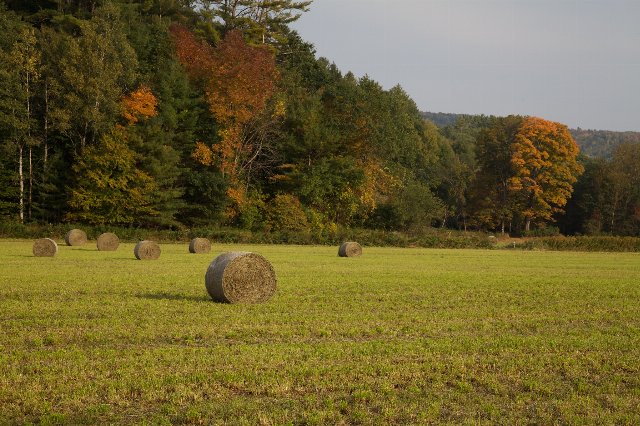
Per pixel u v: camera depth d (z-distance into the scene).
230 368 10.66
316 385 9.83
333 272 29.67
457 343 12.99
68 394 9.25
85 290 20.53
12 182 64.25
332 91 90.12
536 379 10.42
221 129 72.38
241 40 77.69
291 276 27.17
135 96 67.12
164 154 65.62
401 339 13.48
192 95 72.62
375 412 8.74
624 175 100.69
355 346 12.52
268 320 15.46
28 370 10.41
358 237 64.88
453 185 109.31
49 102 66.62
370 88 89.81
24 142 64.38
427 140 129.62
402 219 80.50
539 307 18.67
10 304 17.23
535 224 98.75
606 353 12.40
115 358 11.28
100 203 62.34
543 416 8.64
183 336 13.30
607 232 99.12
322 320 15.54
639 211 99.25
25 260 33.53
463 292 22.02
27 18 78.62
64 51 65.94
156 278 24.75
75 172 64.69
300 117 79.00
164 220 65.56
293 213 70.25
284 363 11.11
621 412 8.84
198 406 8.84
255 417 8.41
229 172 71.88
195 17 93.69
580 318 16.69
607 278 28.95
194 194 70.00
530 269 34.56
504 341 13.26
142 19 83.31
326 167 75.81
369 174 81.50
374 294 21.08
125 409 8.78
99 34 67.62
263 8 93.31
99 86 64.56
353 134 82.75
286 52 96.06
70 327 14.16
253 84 72.38
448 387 10.01
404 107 114.56
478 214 96.88
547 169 93.12
